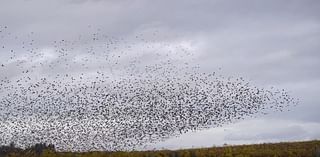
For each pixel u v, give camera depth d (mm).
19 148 63438
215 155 69625
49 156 61906
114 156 64062
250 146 77000
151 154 64938
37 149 63469
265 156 70438
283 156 70000
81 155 63312
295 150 71562
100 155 63594
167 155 65938
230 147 74938
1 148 63250
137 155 64750
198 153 69000
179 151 68562
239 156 69562
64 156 62812
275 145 77188
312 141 79875
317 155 67000
